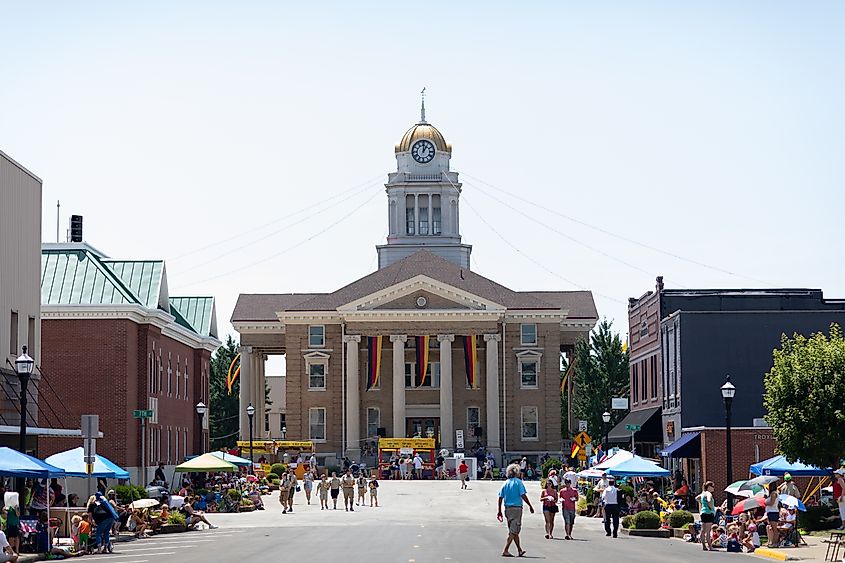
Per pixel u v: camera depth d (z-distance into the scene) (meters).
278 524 55.47
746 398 66.50
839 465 46.22
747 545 38.88
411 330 117.88
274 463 99.06
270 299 130.00
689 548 40.16
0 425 47.00
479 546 39.56
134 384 70.12
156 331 74.31
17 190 51.78
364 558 34.06
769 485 42.38
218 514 63.06
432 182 156.38
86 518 38.31
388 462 100.56
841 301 74.38
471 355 117.44
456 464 98.12
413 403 119.56
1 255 49.44
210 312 92.75
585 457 76.12
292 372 119.88
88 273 70.31
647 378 78.62
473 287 123.00
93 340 67.94
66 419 67.50
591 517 59.59
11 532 33.91
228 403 146.25
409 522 57.25
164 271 76.12
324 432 119.00
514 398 118.69
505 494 34.88
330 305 120.81
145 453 70.69
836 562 33.62
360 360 119.56
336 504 68.81
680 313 67.31
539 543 41.66
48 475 36.53
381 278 125.38
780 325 66.88
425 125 159.25
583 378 133.62
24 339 52.50
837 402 45.41
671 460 69.00
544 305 120.69
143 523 47.03
